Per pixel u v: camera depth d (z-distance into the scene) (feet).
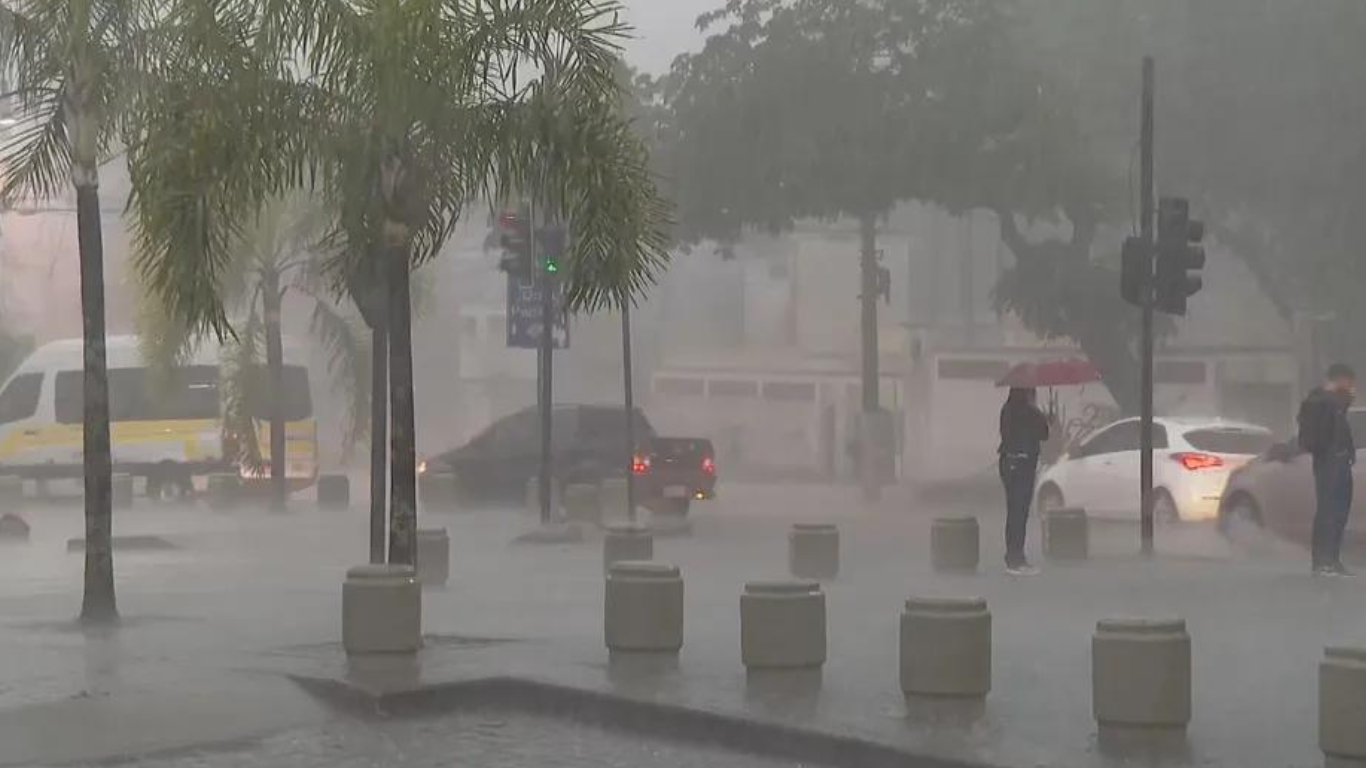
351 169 110.93
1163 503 211.41
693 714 88.02
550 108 111.04
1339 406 156.04
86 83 120.57
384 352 132.36
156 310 247.91
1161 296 178.09
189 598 147.23
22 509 286.66
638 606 103.09
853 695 92.22
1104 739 80.53
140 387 315.99
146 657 108.68
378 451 131.34
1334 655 74.90
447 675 98.58
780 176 285.43
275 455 272.31
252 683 98.43
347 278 127.85
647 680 96.68
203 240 106.73
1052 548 174.50
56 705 93.61
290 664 104.06
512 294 204.74
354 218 114.73
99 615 127.13
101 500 127.24
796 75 284.00
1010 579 158.61
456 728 92.58
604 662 103.04
